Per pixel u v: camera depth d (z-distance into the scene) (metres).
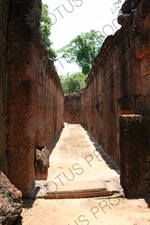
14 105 4.91
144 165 5.04
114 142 8.23
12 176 4.84
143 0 5.04
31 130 5.03
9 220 3.36
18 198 3.78
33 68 5.05
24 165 4.86
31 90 4.99
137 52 5.48
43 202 4.64
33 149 5.26
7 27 4.86
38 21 5.34
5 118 4.82
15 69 4.89
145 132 5.07
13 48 4.88
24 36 4.88
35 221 3.90
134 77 5.79
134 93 5.79
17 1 4.92
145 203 4.59
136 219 3.97
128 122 5.07
